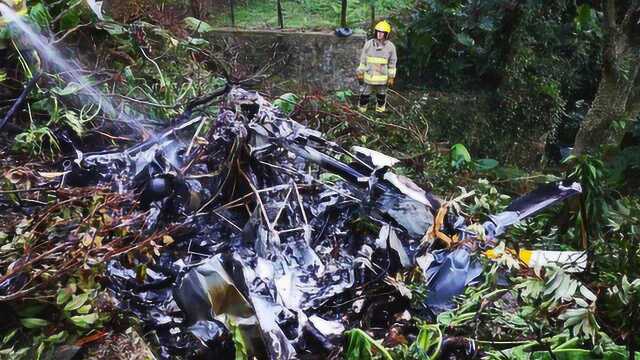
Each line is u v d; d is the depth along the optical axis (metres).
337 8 6.62
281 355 2.04
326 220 2.90
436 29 6.18
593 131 5.27
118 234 2.49
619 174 4.96
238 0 6.70
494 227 2.90
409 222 2.78
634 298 2.35
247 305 2.13
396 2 6.75
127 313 2.28
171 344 2.26
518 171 5.39
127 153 3.03
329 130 4.37
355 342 2.19
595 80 7.21
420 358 2.14
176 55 4.67
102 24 4.19
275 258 2.51
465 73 6.41
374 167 2.99
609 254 2.86
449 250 2.71
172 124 3.33
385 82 5.31
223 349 2.17
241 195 2.93
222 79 4.68
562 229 3.38
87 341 2.16
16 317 2.14
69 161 3.09
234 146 2.84
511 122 6.21
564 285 2.25
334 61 5.84
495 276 2.48
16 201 2.72
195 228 2.75
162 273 2.52
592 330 2.15
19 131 3.42
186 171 2.86
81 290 2.20
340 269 2.53
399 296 2.47
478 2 5.87
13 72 3.68
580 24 6.48
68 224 2.41
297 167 3.25
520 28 6.02
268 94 4.53
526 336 2.36
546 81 6.28
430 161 4.32
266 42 5.79
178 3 6.08
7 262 2.24
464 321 2.36
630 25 5.18
